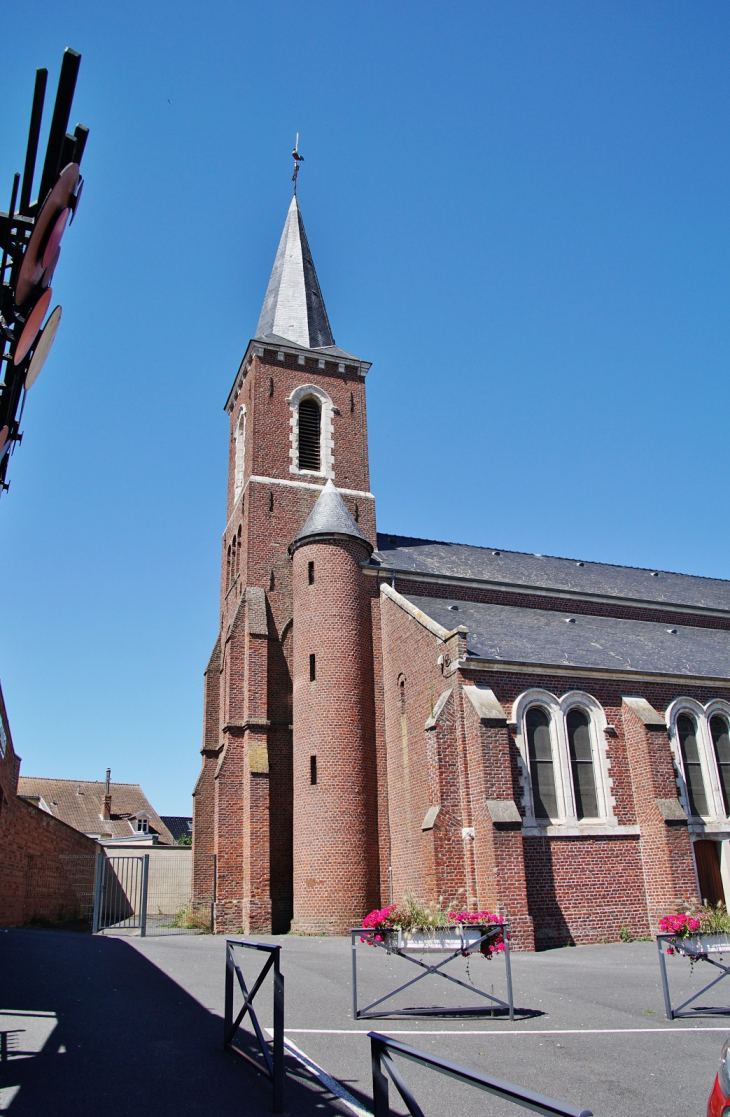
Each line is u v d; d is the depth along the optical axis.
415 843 23.42
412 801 23.95
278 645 28.48
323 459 32.78
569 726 23.53
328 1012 10.99
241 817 26.08
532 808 21.97
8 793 23.75
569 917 21.25
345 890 23.73
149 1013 10.48
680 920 11.38
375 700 26.84
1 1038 9.02
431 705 23.58
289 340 34.91
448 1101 7.46
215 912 24.75
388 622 27.36
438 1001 11.91
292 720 27.25
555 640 26.77
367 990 12.73
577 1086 7.91
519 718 22.70
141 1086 7.46
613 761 23.48
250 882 24.56
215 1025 9.95
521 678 23.22
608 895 21.89
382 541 33.19
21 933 20.56
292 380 33.44
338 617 26.98
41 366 6.27
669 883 21.75
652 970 15.59
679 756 24.38
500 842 20.02
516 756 22.28
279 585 29.61
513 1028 10.25
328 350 35.53
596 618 31.92
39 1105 6.88
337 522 28.44
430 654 24.11
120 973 13.70
